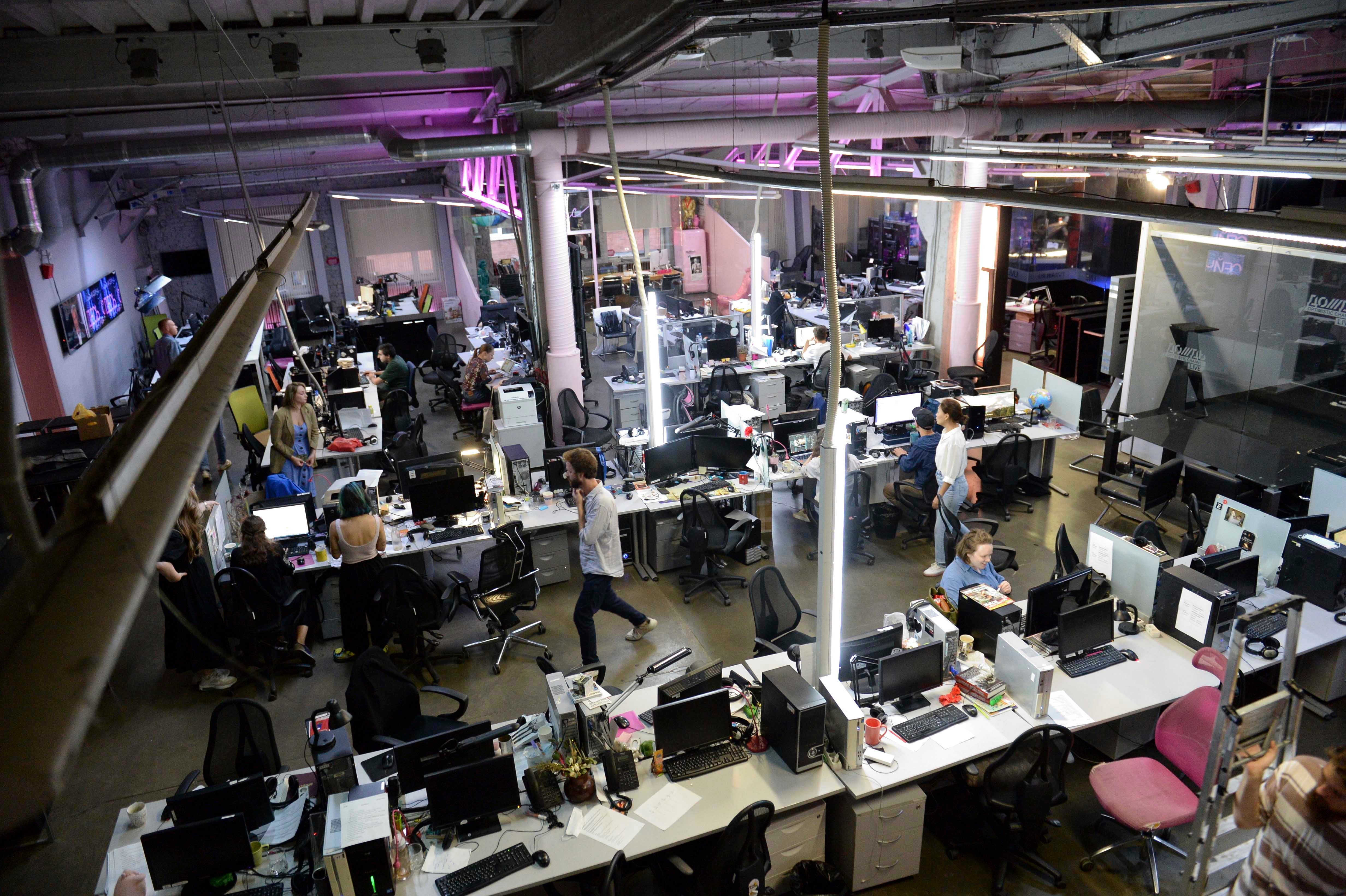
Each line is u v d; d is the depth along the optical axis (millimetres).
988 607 5926
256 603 7062
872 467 9812
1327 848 2740
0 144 10961
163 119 11297
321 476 10664
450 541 8070
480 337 16422
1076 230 17094
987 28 10078
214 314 2088
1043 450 10281
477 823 4789
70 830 5930
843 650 5676
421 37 9242
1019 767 5383
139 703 7297
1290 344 9008
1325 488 7594
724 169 6102
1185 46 7125
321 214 22328
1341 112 8523
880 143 13375
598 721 5074
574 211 19500
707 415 12086
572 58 7125
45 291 12117
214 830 4309
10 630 657
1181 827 5617
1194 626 6035
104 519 843
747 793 4941
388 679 5844
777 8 4809
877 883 5223
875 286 16969
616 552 7070
